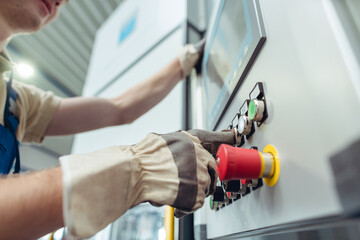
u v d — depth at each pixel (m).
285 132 0.24
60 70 3.08
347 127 0.16
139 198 0.30
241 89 0.37
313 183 0.19
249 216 0.31
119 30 1.33
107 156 0.28
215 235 0.44
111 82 1.20
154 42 0.96
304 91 0.21
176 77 0.72
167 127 0.73
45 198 0.23
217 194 0.37
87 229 0.23
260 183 0.28
